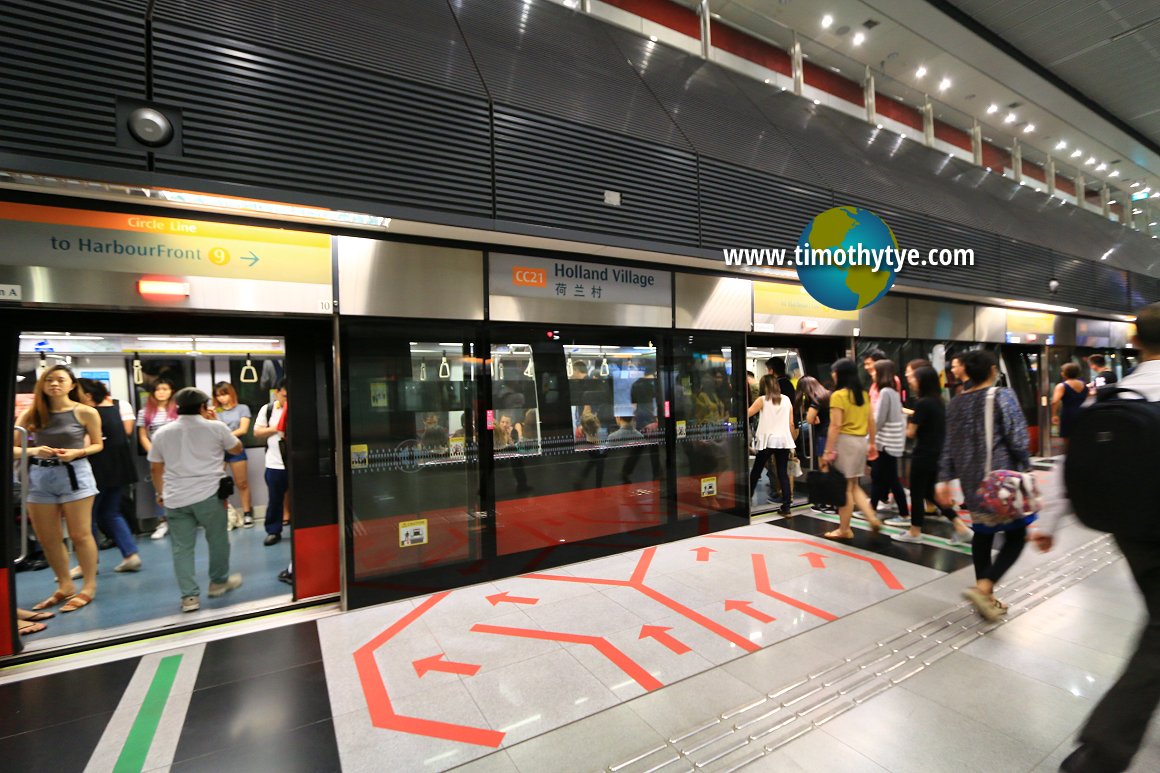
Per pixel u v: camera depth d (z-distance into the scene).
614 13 5.61
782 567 3.85
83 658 2.69
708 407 4.88
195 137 2.65
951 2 6.52
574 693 2.31
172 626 2.97
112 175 2.43
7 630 2.67
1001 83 8.12
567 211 3.72
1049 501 1.99
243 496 5.35
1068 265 8.44
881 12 6.39
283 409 4.53
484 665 2.56
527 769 1.85
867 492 6.20
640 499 4.50
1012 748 1.89
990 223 7.36
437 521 3.62
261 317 3.21
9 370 2.66
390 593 3.39
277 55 2.87
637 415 4.50
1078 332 9.23
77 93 2.44
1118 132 9.96
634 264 4.37
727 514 4.96
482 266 3.71
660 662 2.55
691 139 4.56
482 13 4.16
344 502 3.30
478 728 2.08
